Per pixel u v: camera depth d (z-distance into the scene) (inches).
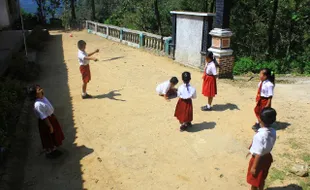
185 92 235.9
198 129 252.1
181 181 185.5
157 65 470.6
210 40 417.4
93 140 234.8
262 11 686.5
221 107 299.6
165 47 522.0
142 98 325.7
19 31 701.9
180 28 469.7
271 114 143.0
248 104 307.9
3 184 176.7
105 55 547.2
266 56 673.6
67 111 290.4
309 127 251.6
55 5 1122.0
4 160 203.0
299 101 321.4
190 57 456.8
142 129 253.0
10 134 239.9
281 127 252.5
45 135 202.8
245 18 686.5
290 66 640.4
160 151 218.8
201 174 191.9
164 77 405.1
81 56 305.9
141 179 187.6
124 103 310.8
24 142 233.6
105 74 422.0
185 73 234.8
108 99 322.3
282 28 713.6
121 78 402.0
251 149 148.2
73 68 459.2
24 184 183.5
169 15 824.9
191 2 743.1
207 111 289.3
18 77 386.3
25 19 1038.4
